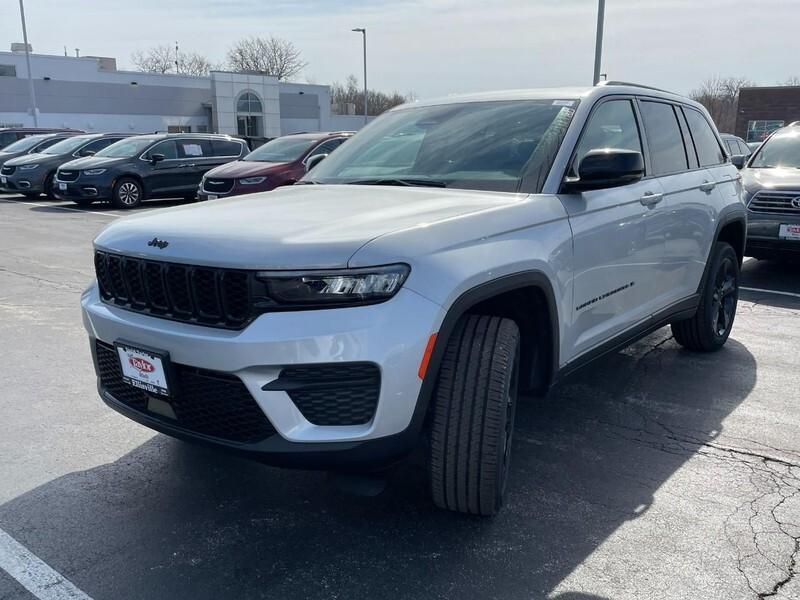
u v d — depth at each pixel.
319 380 2.49
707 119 5.40
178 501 3.22
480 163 3.60
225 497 3.26
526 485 3.36
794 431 4.00
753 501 3.22
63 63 47.09
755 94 44.47
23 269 8.70
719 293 5.35
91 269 8.74
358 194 3.43
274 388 2.48
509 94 4.14
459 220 2.85
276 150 13.50
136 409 2.99
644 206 4.00
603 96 3.93
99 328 3.00
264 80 53.19
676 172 4.57
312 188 3.77
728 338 5.89
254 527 3.01
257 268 2.48
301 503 3.21
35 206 16.75
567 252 3.29
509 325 2.84
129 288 2.89
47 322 6.27
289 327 2.45
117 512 3.12
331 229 2.66
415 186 3.57
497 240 2.92
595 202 3.57
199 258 2.59
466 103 4.19
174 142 16.86
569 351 3.44
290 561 2.76
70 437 3.90
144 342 2.76
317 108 58.50
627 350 5.52
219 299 2.56
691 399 4.48
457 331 2.81
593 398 4.50
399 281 2.51
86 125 48.59
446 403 2.75
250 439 2.61
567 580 2.64
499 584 2.61
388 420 2.52
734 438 3.91
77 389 4.63
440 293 2.58
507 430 3.01
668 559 2.77
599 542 2.88
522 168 3.47
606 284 3.69
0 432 3.95
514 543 2.88
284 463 2.55
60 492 3.30
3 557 2.77
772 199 7.95
